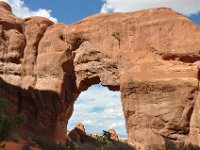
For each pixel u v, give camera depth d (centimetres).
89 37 3275
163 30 2847
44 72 3497
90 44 3262
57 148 2748
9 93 3625
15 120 1922
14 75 3656
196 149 2441
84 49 3303
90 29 3284
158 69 2755
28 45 3678
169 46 2800
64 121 3556
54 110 3416
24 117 1953
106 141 3372
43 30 3709
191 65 2692
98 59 3197
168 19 2853
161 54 2816
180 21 2816
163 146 2617
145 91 2770
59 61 3397
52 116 3431
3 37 3734
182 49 2752
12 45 3694
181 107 2594
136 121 2797
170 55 2786
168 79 2680
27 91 3550
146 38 2908
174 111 2611
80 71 3325
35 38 3656
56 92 3369
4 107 1942
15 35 3703
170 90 2656
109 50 3116
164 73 2719
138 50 2928
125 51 2998
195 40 2731
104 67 3142
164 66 2748
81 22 3406
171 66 2727
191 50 2719
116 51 3067
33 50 3644
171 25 2831
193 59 2716
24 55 3678
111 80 3091
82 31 3331
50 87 3412
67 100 3444
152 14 2936
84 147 3112
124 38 3039
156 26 2880
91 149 3097
